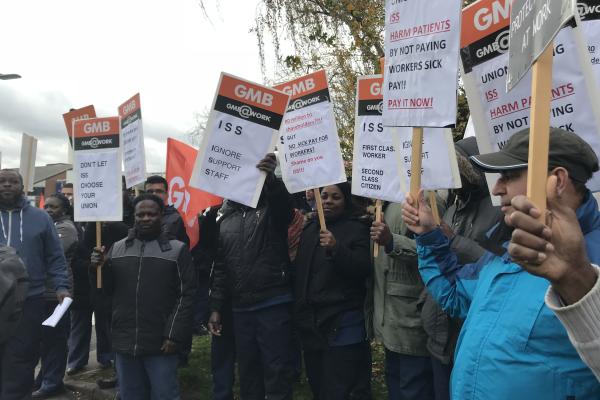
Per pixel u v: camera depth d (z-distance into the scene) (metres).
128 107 4.94
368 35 7.11
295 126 3.85
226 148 3.61
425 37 2.28
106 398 5.13
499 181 1.64
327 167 3.71
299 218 4.66
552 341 1.47
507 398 1.52
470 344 1.68
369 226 3.82
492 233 1.95
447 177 2.79
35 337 4.34
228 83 3.60
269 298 3.88
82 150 4.44
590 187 2.14
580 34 2.07
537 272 1.08
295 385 4.98
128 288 3.70
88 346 5.89
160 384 3.66
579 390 1.44
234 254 4.00
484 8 2.42
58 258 4.59
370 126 3.59
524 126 2.34
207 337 6.77
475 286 2.04
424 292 3.05
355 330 3.62
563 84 2.12
